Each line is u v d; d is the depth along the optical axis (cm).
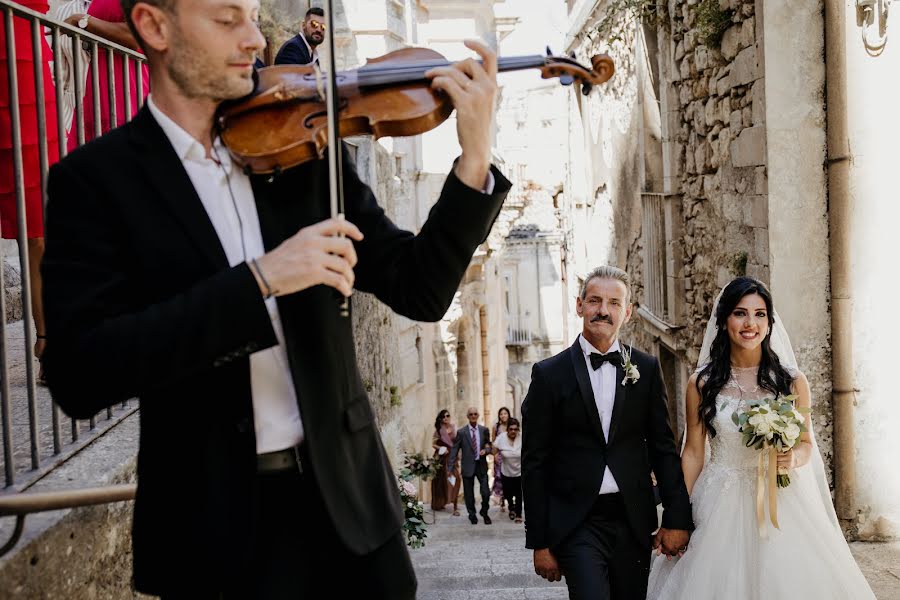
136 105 392
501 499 1420
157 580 169
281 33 1014
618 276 416
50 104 381
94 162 166
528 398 418
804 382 429
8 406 253
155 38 167
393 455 1064
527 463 413
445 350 1711
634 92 1070
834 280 604
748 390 422
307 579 176
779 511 408
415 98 182
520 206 2450
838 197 598
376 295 191
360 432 183
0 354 251
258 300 154
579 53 1569
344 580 183
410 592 186
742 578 405
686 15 816
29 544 219
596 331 411
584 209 1631
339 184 182
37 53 276
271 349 175
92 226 162
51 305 156
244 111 178
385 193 1199
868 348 602
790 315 614
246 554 165
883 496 607
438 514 1384
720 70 724
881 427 605
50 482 267
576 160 1758
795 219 611
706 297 803
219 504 166
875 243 599
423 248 177
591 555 391
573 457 407
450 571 761
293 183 180
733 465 416
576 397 407
